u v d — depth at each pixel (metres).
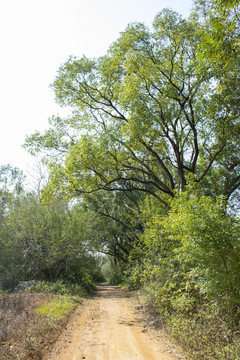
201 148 18.70
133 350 6.86
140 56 15.28
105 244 35.59
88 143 15.66
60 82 18.41
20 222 19.27
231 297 6.51
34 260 18.94
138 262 20.44
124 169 18.05
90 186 17.22
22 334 6.76
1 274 19.19
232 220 7.20
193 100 16.30
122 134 16.14
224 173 18.89
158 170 22.03
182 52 15.87
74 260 21.73
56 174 16.39
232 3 6.09
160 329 8.78
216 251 6.93
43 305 10.79
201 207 7.50
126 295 19.55
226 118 13.20
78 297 16.05
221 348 5.66
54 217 20.30
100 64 17.91
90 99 19.20
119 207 30.02
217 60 8.09
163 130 15.81
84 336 8.23
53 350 6.78
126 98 15.28
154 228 13.46
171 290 9.76
